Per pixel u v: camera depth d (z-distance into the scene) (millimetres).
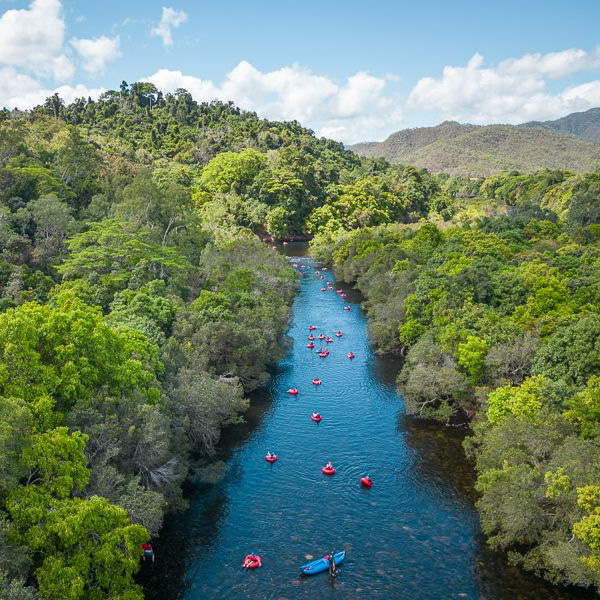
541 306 68500
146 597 37875
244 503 48625
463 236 125625
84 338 41656
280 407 68188
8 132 113000
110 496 36781
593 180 196375
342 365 82875
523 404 48594
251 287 92750
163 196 105188
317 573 40219
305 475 53156
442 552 42500
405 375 69812
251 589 38688
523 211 169000
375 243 142625
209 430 54406
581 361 50188
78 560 31219
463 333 63719
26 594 27562
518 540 41375
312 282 143125
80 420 38531
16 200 96938
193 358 61844
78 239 85750
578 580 35750
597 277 76812
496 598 37750
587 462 38625
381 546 43188
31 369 37406
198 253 108438
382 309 90500
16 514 30734
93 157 127625
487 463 47031
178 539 43875
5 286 74312
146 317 65438
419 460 56000
